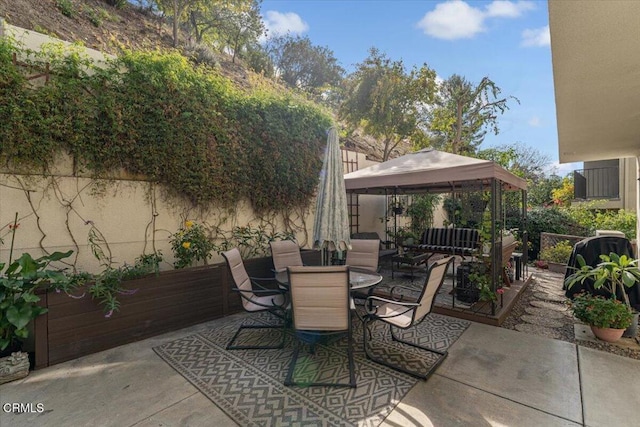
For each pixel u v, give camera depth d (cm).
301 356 305
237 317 423
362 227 809
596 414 217
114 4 1010
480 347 323
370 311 318
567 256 721
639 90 269
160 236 419
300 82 1672
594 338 345
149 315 353
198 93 433
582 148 491
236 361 296
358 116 884
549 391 244
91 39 725
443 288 558
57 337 292
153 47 884
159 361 296
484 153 1181
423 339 343
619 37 192
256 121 507
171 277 373
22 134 303
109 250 376
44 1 726
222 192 469
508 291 507
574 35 192
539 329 375
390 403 230
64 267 344
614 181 1012
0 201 308
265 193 529
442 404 229
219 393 244
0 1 604
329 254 399
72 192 349
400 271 682
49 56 331
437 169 432
